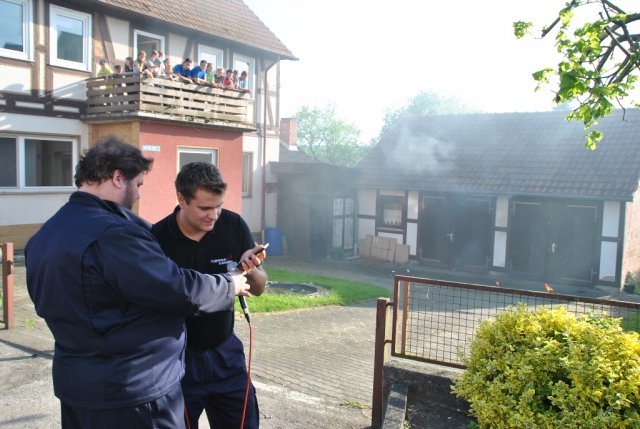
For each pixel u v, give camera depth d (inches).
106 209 86.7
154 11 609.3
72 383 82.2
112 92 527.8
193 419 113.9
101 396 81.3
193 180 104.4
